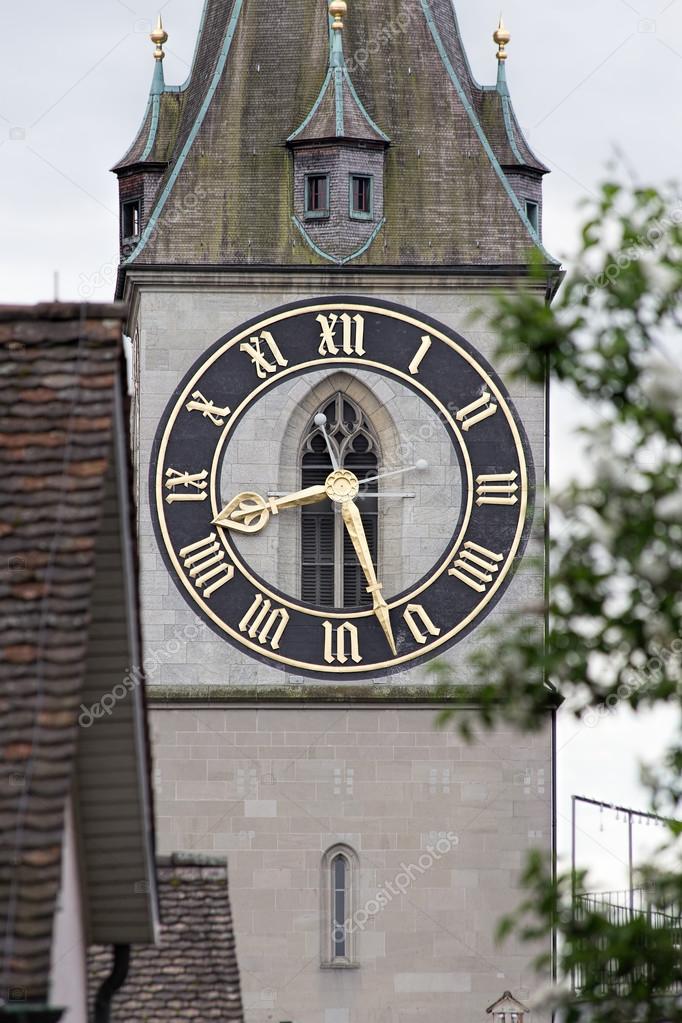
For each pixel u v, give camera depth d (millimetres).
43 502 58688
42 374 60438
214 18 149250
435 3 148750
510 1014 137125
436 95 145750
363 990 137500
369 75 146000
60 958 62688
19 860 54750
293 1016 137375
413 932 137750
